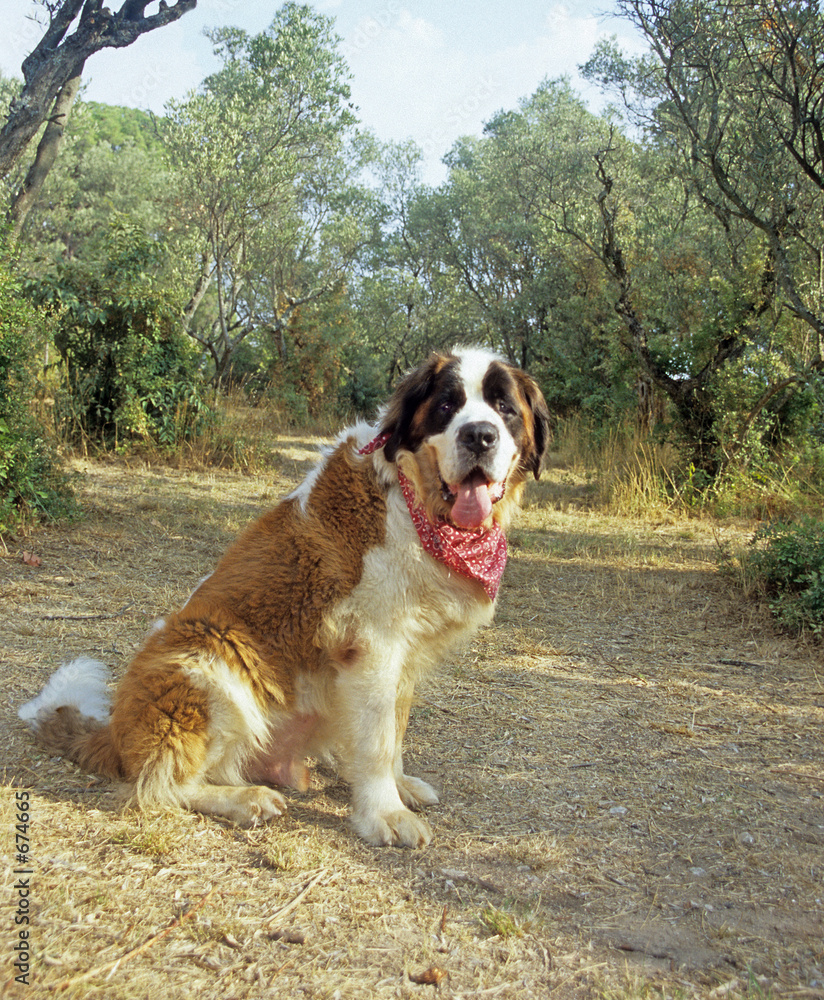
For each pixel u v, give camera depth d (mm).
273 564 3061
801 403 10719
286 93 17859
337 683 2990
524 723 3994
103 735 3146
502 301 24031
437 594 3021
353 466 3117
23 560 6059
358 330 23688
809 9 8109
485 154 27203
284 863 2605
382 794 2924
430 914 2398
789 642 5410
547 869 2695
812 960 2260
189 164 16656
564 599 6406
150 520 7785
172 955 2109
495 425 2877
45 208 29094
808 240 10359
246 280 21578
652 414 13117
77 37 9656
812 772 3529
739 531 9258
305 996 1993
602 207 11945
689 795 3279
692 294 12477
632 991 2053
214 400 12891
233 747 3055
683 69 10750
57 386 11266
